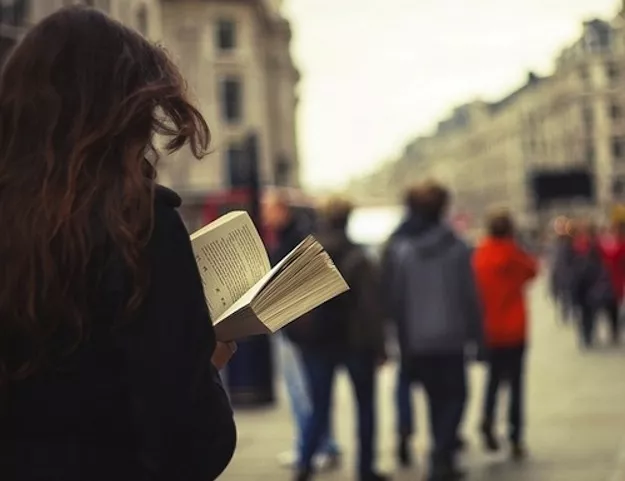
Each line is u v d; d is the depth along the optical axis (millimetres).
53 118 1998
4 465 1862
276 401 12867
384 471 8680
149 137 2072
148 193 1969
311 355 7676
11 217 1926
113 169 1981
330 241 7672
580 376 14805
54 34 2072
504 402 12188
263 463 9031
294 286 2113
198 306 1953
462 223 53531
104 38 2082
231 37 65812
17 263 1886
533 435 10070
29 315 1861
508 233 9164
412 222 7996
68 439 1872
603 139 67500
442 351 7629
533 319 28766
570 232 26297
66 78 2033
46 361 1867
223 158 63531
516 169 122875
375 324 7598
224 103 65125
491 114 151250
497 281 8906
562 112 79125
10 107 2037
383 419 11445
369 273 7609
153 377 1872
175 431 1901
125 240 1891
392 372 15820
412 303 7676
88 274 1882
